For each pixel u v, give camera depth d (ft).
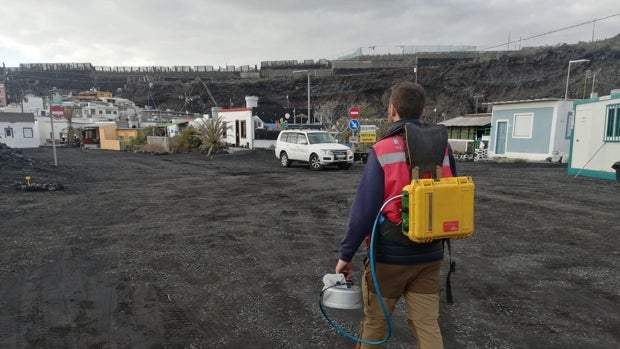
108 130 161.38
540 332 10.11
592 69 229.25
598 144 42.29
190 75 412.57
